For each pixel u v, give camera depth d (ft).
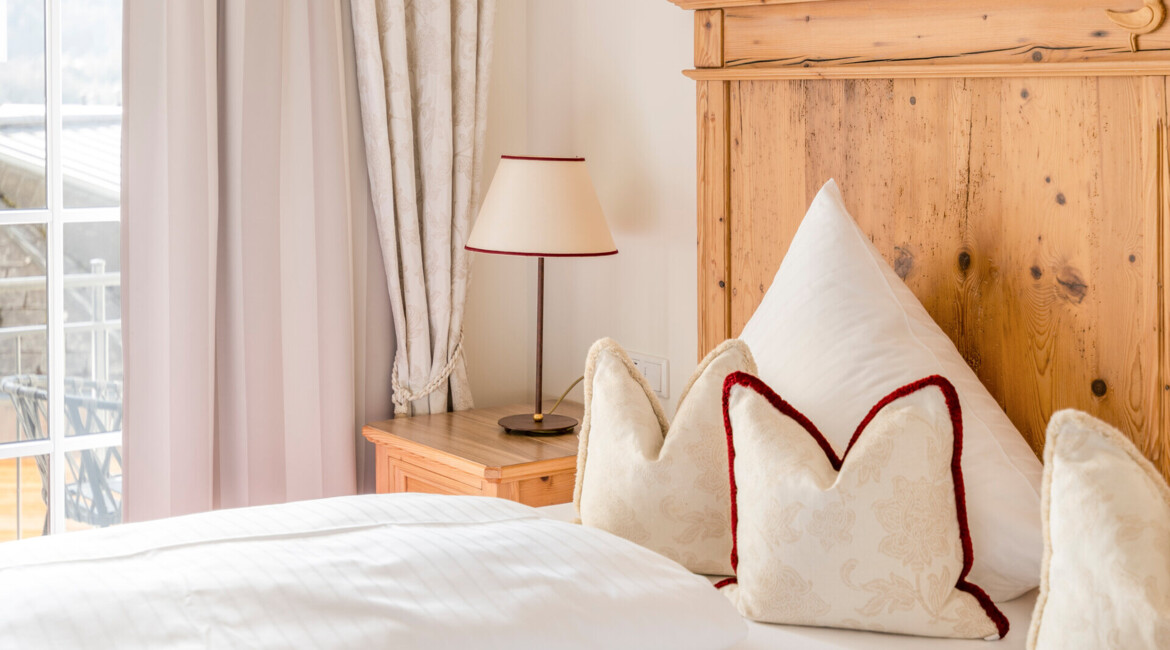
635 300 8.94
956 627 4.64
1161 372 5.17
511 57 9.90
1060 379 5.59
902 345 5.56
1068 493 4.00
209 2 8.08
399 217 9.02
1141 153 5.17
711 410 5.51
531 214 8.07
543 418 8.81
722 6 7.13
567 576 4.29
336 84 8.69
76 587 3.88
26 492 8.54
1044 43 5.52
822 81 6.62
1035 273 5.66
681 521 5.39
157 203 8.03
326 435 8.94
